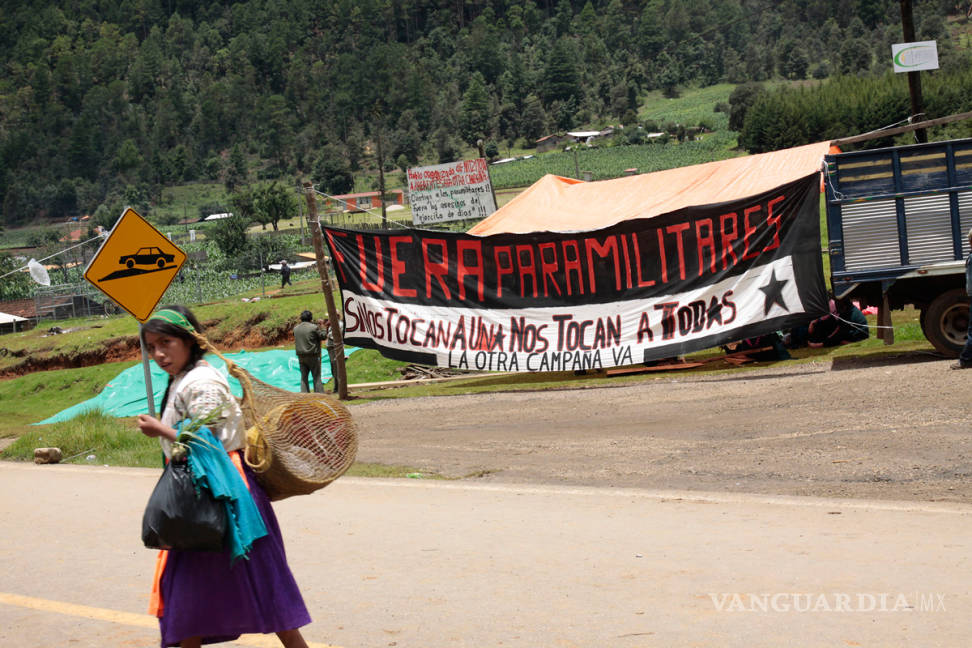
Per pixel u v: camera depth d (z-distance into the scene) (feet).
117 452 44.80
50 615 17.40
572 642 14.08
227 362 12.92
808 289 52.44
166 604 11.98
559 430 40.86
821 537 19.69
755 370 52.90
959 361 42.80
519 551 20.12
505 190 586.04
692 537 20.42
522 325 59.62
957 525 20.04
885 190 47.24
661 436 36.27
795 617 14.64
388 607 16.53
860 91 554.46
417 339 62.08
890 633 13.66
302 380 66.85
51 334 131.54
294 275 188.85
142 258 37.83
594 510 24.11
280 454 12.54
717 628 14.33
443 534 22.29
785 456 30.09
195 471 11.66
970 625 13.76
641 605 15.72
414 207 138.41
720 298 54.75
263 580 12.14
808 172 66.13
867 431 32.35
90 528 25.94
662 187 72.54
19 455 47.42
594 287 57.88
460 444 39.50
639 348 56.70
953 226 46.39
